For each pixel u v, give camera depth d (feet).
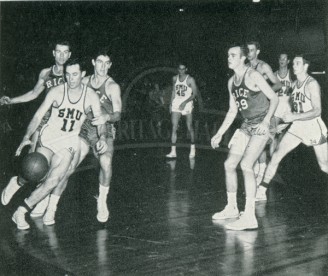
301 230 9.96
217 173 16.90
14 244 8.93
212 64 25.02
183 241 9.18
